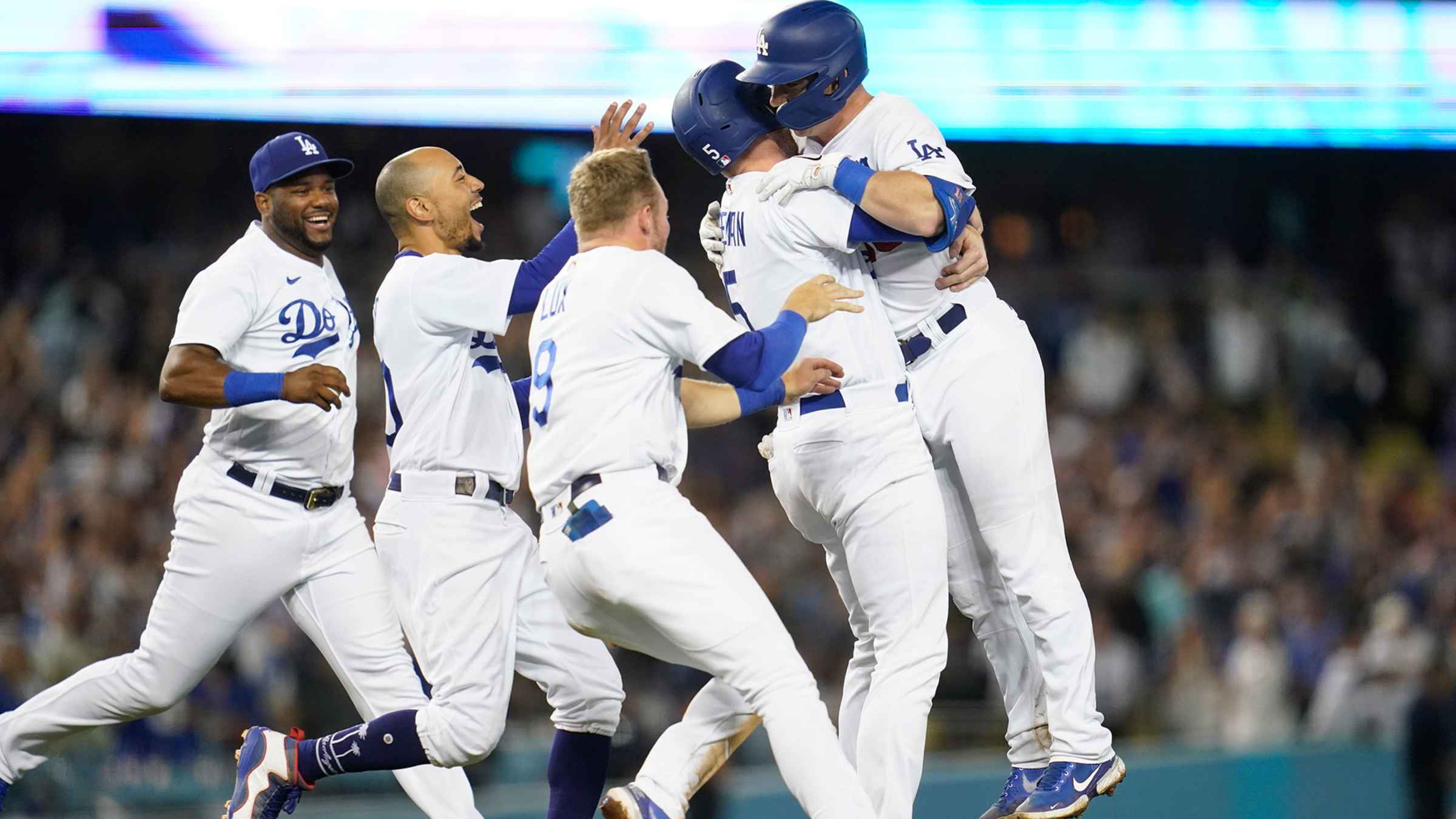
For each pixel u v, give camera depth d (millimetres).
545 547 17625
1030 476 18875
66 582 37312
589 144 56656
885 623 18562
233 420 19781
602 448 17078
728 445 50938
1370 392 61781
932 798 34062
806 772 16656
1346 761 41594
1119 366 57750
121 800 30828
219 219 54312
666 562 16828
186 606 19953
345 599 20188
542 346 17797
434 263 19328
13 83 42938
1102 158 63469
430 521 19547
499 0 45250
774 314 18781
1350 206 65250
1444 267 64938
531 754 34000
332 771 19688
